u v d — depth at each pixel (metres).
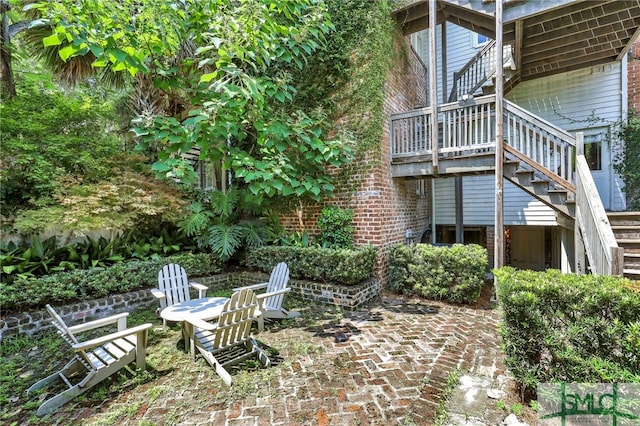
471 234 8.99
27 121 4.70
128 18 3.52
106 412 2.27
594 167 6.56
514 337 2.26
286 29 4.45
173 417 2.20
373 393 2.46
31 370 2.91
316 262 5.02
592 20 4.93
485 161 4.95
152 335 3.71
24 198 4.92
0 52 4.57
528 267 8.83
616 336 1.93
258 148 6.18
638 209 5.98
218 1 4.16
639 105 6.27
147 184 5.71
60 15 3.10
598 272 3.48
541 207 6.90
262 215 6.61
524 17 4.59
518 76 6.69
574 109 6.71
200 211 6.09
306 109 5.96
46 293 3.90
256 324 3.95
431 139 5.29
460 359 3.00
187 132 4.75
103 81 5.94
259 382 2.64
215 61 4.36
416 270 5.08
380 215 5.38
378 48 5.39
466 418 2.14
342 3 5.59
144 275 4.97
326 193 5.78
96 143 5.52
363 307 4.65
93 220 4.78
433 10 4.99
